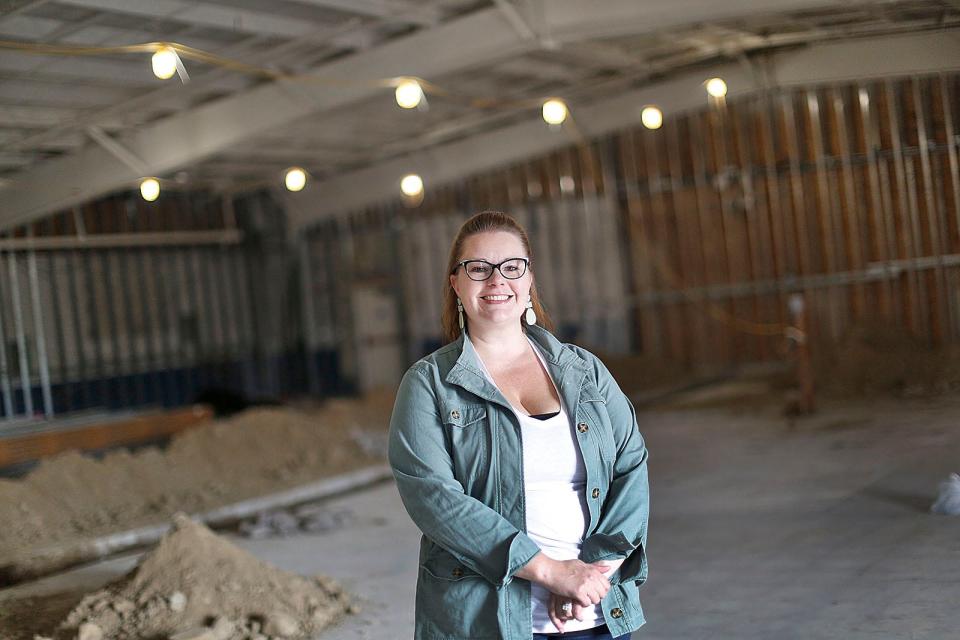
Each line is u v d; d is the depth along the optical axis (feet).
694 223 48.24
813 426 30.81
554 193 50.85
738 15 27.76
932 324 40.93
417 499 6.79
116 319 45.01
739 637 13.12
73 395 42.75
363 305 55.21
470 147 49.32
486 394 6.92
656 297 49.44
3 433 34.63
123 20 25.50
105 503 27.40
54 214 42.50
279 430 33.94
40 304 41.96
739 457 27.27
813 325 45.14
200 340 48.93
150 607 14.99
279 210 54.19
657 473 26.48
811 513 19.66
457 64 31.12
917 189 40.73
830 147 43.88
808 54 37.37
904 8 29.12
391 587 17.60
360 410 43.88
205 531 16.69
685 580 16.17
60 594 19.16
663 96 43.86
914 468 22.52
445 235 53.36
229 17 26.66
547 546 6.77
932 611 13.08
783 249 45.93
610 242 49.88
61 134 33.91
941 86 39.42
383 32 32.04
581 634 6.70
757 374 46.19
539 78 40.50
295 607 15.62
